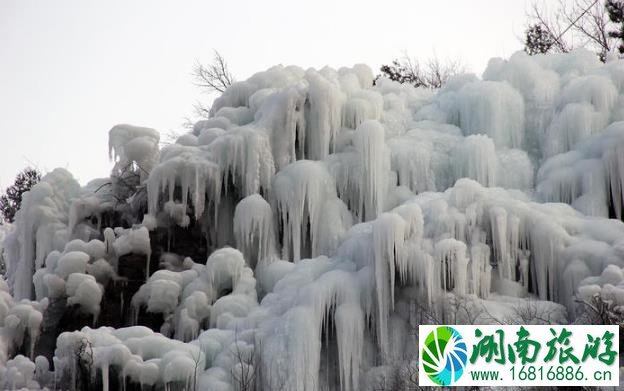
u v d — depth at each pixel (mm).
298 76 25812
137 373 16781
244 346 17516
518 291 19203
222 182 22406
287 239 21781
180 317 19828
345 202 22375
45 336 20469
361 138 22016
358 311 18094
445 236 18797
